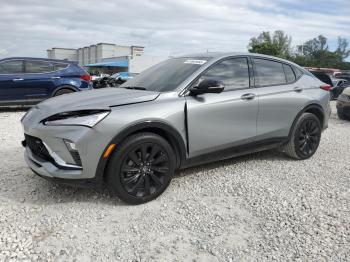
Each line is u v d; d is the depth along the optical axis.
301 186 4.36
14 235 3.12
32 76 10.41
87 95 4.07
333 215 3.56
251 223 3.42
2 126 8.09
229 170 4.90
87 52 110.25
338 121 10.33
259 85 4.84
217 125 4.30
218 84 3.98
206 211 3.65
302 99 5.23
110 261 2.81
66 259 2.82
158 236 3.17
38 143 3.74
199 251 2.95
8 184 4.28
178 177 4.59
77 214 3.55
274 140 5.03
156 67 5.03
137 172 3.73
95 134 3.45
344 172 4.95
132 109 3.68
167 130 3.86
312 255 2.88
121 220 3.45
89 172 3.50
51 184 4.29
